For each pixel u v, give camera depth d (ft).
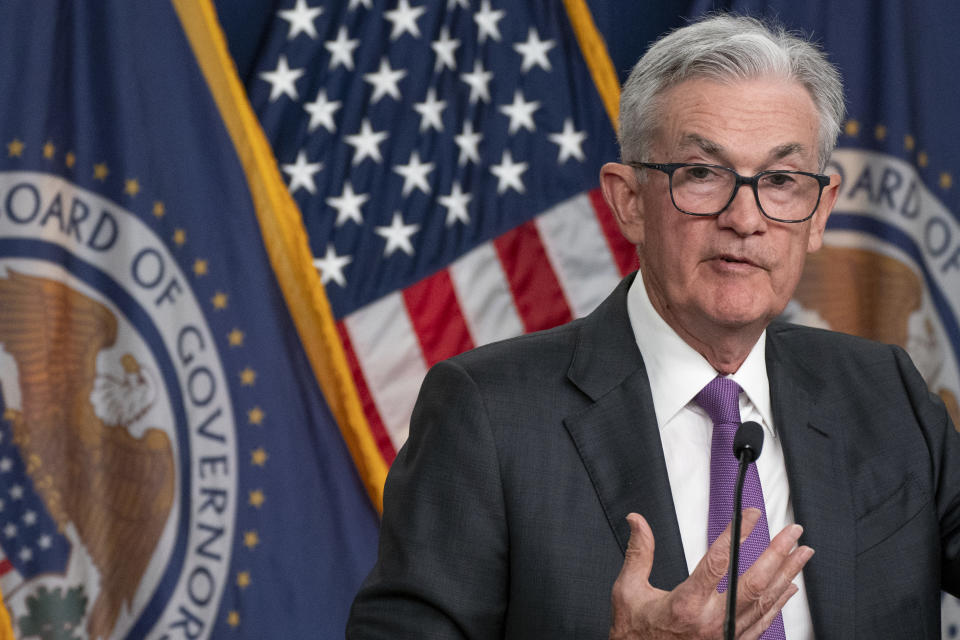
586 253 43.96
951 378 43.39
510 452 18.38
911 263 43.32
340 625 41.34
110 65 41.32
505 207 43.93
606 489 18.13
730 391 18.81
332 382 41.96
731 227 17.43
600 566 17.65
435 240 43.70
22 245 40.68
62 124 41.32
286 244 41.98
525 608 17.65
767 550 14.11
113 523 40.83
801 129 17.67
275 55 43.60
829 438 19.20
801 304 43.65
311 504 41.73
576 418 18.74
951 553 19.26
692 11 43.75
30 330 40.65
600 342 19.74
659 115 18.11
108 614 40.57
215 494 41.24
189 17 42.11
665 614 14.15
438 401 19.25
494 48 44.16
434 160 43.88
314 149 43.45
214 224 41.81
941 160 43.47
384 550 18.69
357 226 43.50
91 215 41.19
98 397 40.98
